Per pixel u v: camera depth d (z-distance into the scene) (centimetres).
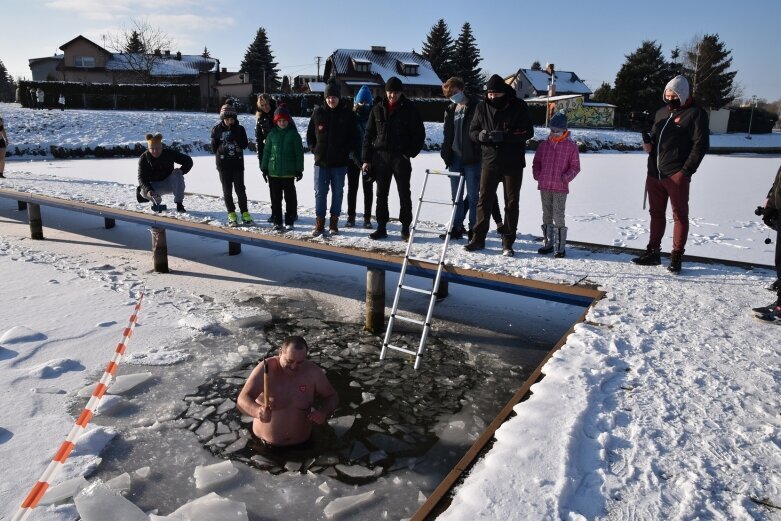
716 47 6506
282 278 782
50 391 442
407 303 698
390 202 1400
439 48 7156
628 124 5662
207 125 3359
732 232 1069
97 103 4244
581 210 1323
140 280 749
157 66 6097
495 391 478
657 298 505
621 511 239
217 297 691
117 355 442
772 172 2414
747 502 245
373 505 335
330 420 426
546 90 6550
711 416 313
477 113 624
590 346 398
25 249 901
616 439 290
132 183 1634
